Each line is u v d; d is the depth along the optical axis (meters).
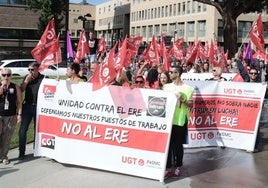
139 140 7.61
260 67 18.17
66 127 8.23
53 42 8.77
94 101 7.99
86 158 8.05
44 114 8.55
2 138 8.30
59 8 43.81
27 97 8.65
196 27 70.62
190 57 19.22
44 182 7.30
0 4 51.22
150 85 9.11
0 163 8.39
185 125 7.65
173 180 7.52
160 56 16.36
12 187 7.04
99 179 7.48
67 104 8.24
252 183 7.43
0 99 8.16
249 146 9.77
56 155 8.36
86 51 16.55
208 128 10.05
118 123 7.77
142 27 95.38
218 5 36.59
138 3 98.25
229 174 7.95
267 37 62.81
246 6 35.47
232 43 36.28
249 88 9.79
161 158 7.42
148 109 7.52
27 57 52.16
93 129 7.99
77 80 8.80
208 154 9.44
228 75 14.48
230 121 9.98
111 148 7.84
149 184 7.27
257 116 9.73
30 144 10.19
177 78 7.69
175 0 78.44
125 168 7.72
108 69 7.88
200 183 7.38
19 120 8.34
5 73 8.12
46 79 8.55
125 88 7.73
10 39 51.91
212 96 9.98
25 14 52.44
